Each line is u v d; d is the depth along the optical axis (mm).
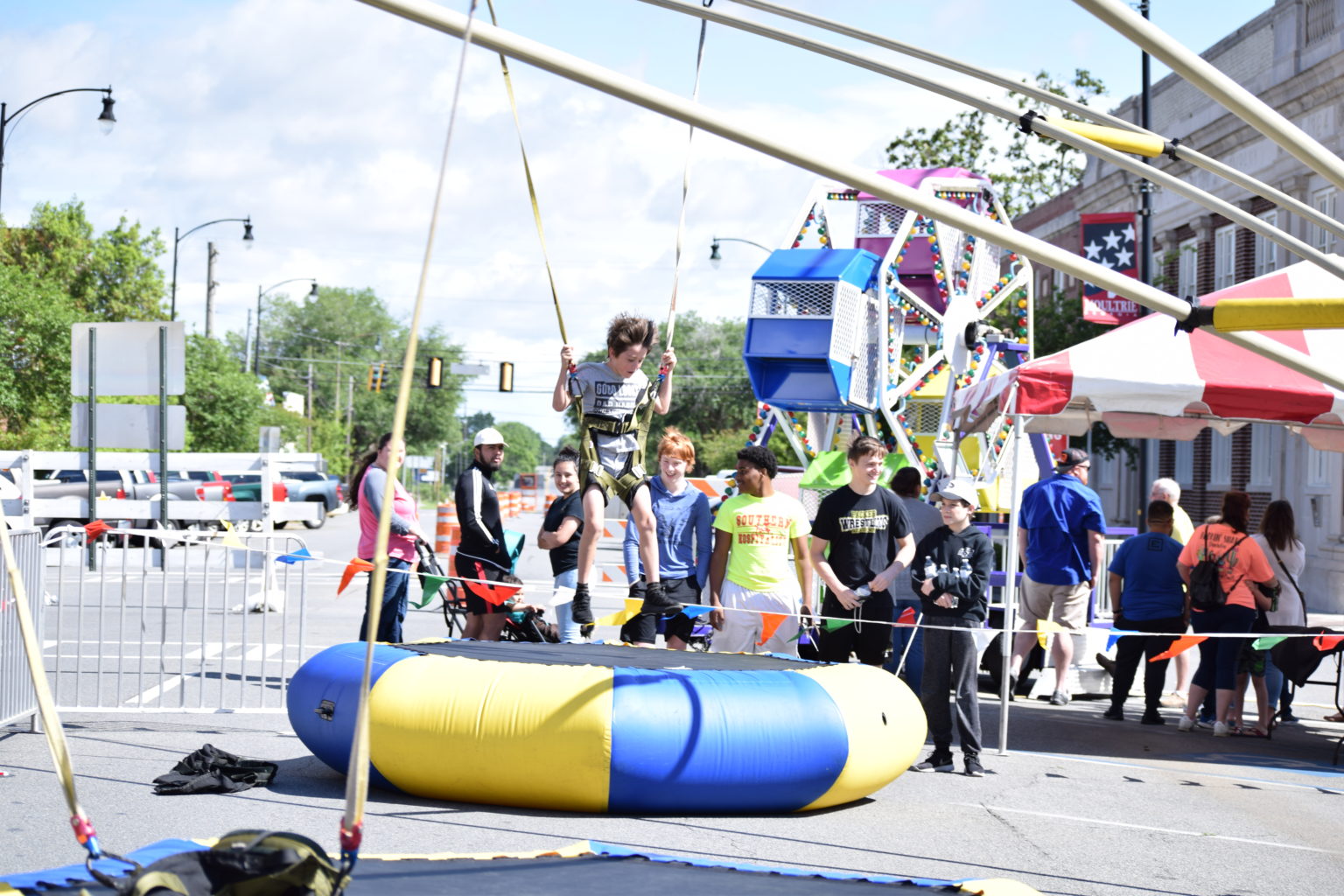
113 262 52000
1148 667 12430
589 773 7531
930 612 9672
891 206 17766
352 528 47812
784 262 16062
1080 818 8297
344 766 8328
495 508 12289
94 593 20781
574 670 7895
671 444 10242
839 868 6766
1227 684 11727
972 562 9633
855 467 10086
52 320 39375
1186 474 34812
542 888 4855
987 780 9477
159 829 7164
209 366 51344
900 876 6676
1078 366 11055
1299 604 12359
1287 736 12078
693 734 7594
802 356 15609
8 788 8102
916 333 18828
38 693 3311
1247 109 5488
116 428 15922
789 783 7766
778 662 8914
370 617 2963
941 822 8016
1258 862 7340
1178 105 34719
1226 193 32031
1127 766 10219
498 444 12195
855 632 10055
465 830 7246
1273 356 6320
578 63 4855
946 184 18031
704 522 10414
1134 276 24750
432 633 17609
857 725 7984
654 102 4922
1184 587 12438
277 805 7801
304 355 126750
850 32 6754
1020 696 14344
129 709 11078
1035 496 13172
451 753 7699
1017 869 6961
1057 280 43062
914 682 10898
